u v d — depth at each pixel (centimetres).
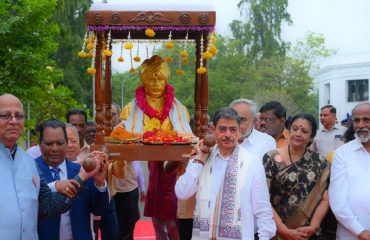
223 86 3912
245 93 3931
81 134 625
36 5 814
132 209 677
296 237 423
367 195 430
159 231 625
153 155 509
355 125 447
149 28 521
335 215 434
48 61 880
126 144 512
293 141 439
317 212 437
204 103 561
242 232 384
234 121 398
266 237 394
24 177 346
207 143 396
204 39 545
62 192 363
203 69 527
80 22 2191
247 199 390
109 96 601
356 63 3950
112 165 566
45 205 361
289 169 438
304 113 448
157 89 581
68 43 2117
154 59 590
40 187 363
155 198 601
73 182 364
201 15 522
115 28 521
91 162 370
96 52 524
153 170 603
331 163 460
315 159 443
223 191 392
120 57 610
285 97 3759
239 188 390
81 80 2261
